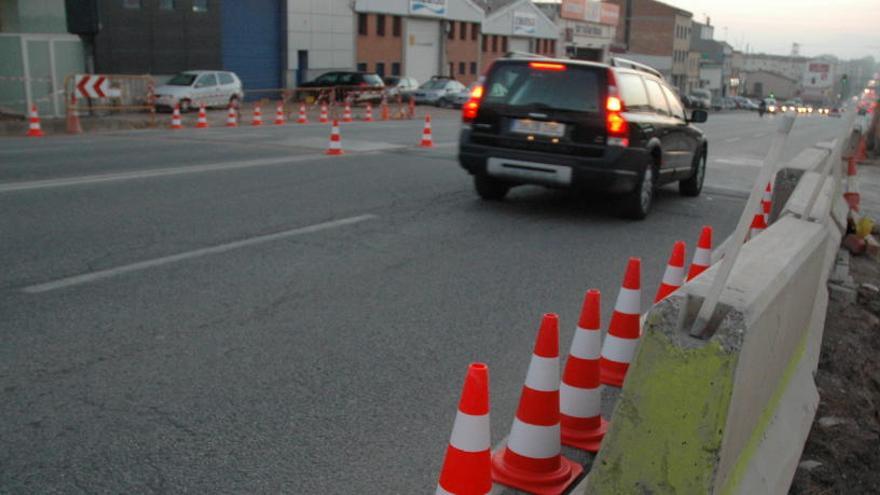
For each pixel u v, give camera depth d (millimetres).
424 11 49062
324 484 3316
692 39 117000
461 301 5918
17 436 3576
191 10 33188
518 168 9312
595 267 7184
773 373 3219
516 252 7602
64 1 26719
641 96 9781
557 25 68875
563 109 9070
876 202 14133
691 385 2395
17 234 7332
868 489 3914
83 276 6070
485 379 2721
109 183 10281
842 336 5969
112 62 30094
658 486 2447
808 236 3938
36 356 4473
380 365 4602
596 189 9102
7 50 23578
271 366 4504
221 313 5363
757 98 139750
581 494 2891
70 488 3191
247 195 9836
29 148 14398
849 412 4672
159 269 6352
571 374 3838
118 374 4285
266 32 38562
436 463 3531
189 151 14594
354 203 9633
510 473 3340
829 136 37438
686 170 11383
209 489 3236
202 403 3998
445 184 11406
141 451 3504
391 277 6473
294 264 6711
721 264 2412
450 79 43812
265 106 35812
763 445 3123
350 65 43969
